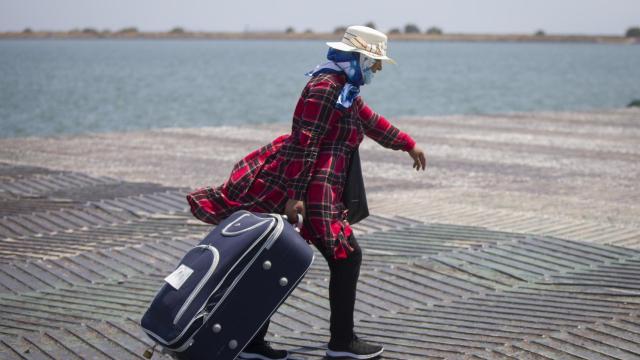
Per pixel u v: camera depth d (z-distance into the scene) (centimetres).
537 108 3638
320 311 606
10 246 806
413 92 4797
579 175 1241
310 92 467
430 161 1375
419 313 596
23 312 603
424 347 523
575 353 507
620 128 1859
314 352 519
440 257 743
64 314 596
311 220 470
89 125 2862
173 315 432
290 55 14512
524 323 564
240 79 6253
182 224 892
